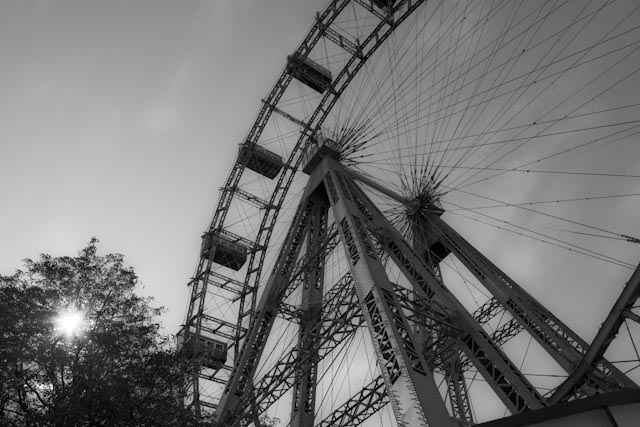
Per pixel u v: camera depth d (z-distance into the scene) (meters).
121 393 17.97
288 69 48.72
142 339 20.55
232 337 45.75
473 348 25.89
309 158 41.81
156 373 19.59
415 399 17.48
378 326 21.45
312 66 49.03
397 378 19.06
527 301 28.95
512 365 24.12
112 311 21.14
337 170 37.72
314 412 31.25
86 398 17.17
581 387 22.88
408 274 29.53
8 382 17.39
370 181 37.94
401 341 20.02
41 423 16.58
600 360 21.81
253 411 29.08
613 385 21.38
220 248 50.31
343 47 46.91
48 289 20.06
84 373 18.48
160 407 18.84
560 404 12.80
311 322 34.62
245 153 52.06
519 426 13.12
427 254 36.44
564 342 25.95
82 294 20.88
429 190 37.50
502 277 30.98
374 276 23.75
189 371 20.77
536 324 27.56
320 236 39.19
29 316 18.66
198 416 20.44
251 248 51.78
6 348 17.75
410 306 26.05
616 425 11.98
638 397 12.20
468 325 26.27
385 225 31.75
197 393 26.14
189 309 47.06
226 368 42.56
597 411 12.43
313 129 48.78
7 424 16.77
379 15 44.59
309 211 40.31
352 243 27.22
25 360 17.83
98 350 19.36
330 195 34.31
